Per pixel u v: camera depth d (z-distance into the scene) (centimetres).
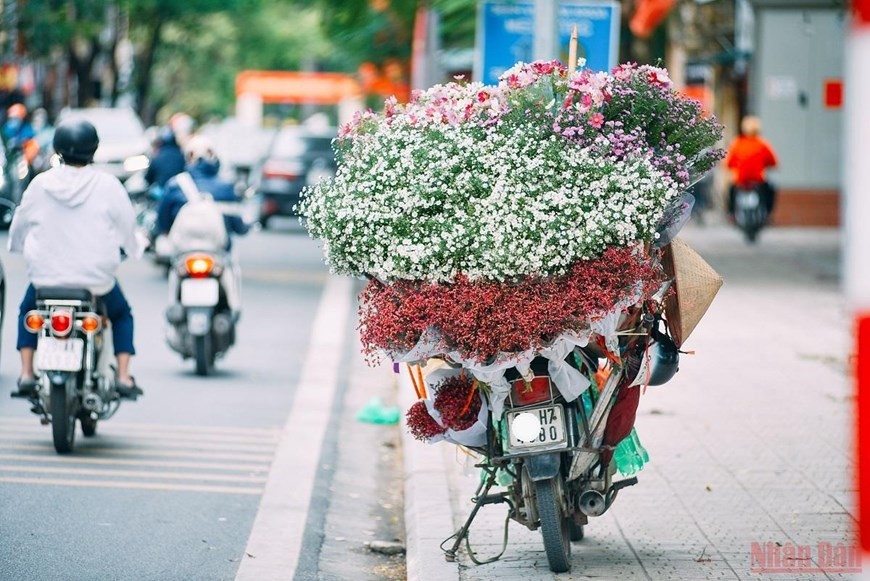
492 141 604
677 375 1207
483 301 575
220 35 5812
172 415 1095
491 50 1454
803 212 2878
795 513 761
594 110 614
